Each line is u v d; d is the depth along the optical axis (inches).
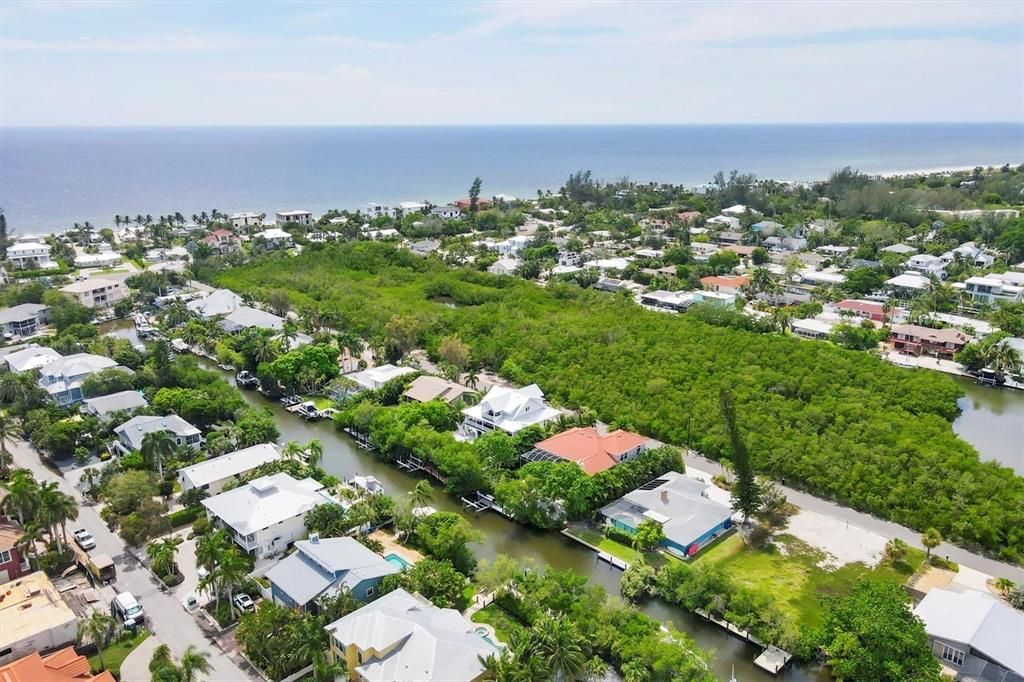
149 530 3432.6
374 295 7687.0
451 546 3203.7
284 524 3403.1
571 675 2331.4
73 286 7726.4
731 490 3878.0
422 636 2468.0
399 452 4360.2
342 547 3110.2
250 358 5767.7
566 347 5792.3
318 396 5442.9
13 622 2706.7
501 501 3762.3
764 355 5354.3
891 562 3321.9
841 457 3993.6
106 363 5359.3
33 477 3885.3
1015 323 6314.0
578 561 3393.2
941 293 7396.7
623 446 4121.6
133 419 4461.1
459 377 5634.8
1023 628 2652.6
